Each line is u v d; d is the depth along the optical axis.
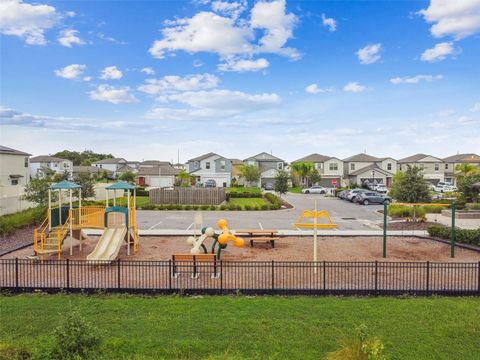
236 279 11.48
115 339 7.49
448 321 8.41
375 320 8.46
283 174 43.44
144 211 30.77
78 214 16.73
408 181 25.06
